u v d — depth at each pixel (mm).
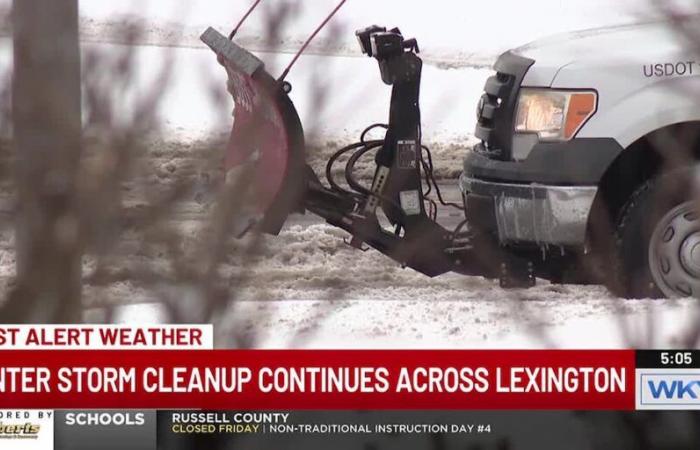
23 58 10344
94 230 9711
